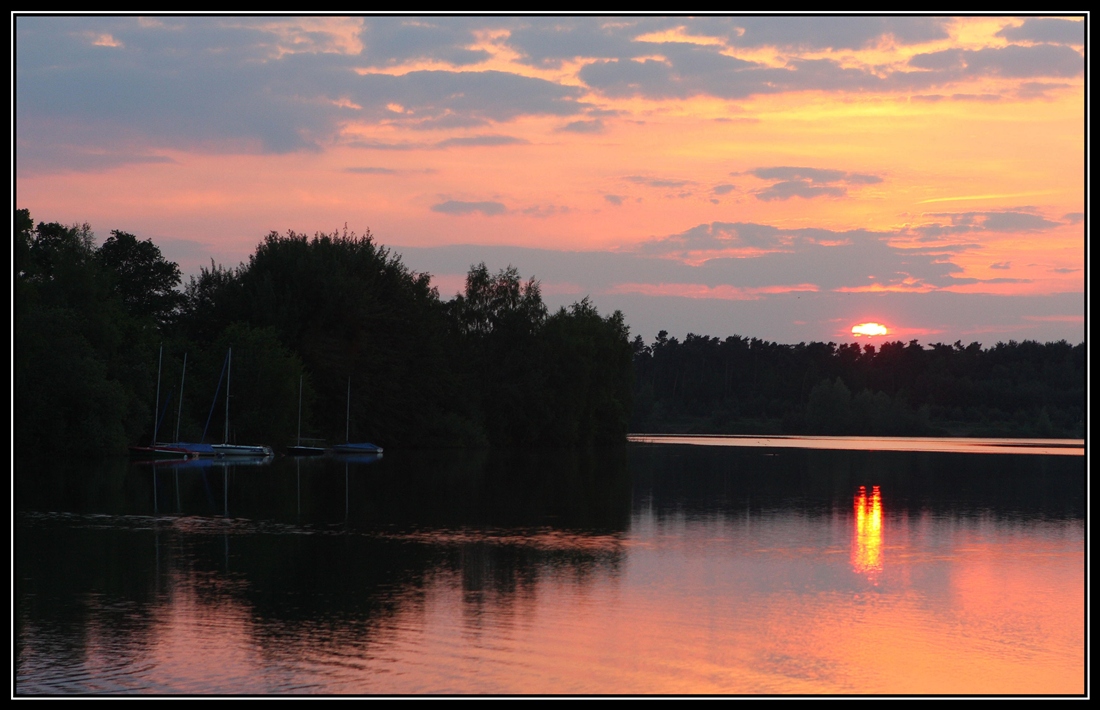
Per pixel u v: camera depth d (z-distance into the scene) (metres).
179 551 41.41
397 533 47.47
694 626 29.12
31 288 89.62
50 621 29.12
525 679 24.28
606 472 92.25
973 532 49.03
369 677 24.22
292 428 118.62
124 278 132.00
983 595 33.69
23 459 89.94
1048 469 99.06
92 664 25.09
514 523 51.75
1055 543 45.28
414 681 23.95
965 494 70.06
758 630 28.80
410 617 29.80
